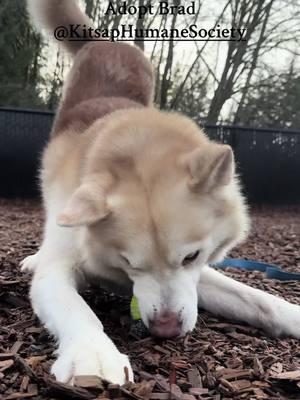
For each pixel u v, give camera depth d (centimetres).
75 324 41
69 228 53
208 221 47
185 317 44
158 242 44
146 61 86
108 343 39
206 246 47
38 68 279
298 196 228
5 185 193
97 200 43
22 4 245
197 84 309
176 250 44
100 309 55
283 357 45
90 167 50
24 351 43
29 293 55
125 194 46
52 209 57
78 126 67
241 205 54
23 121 192
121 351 44
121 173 48
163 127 52
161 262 44
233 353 45
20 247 91
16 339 46
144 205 45
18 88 249
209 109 303
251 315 53
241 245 119
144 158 48
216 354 45
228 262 87
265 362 43
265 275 80
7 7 243
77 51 97
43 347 44
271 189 225
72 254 53
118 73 80
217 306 55
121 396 33
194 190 46
